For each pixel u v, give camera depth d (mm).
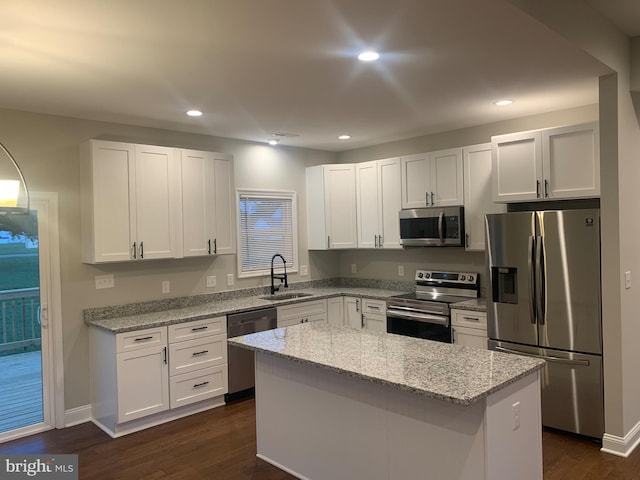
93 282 4086
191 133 4758
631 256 3326
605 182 3205
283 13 2166
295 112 3996
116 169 3949
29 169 3779
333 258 6074
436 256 5145
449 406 2143
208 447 3467
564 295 3459
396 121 4441
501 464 2105
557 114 4176
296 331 3293
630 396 3295
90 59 2678
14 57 2625
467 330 4191
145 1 2006
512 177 4000
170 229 4254
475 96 3658
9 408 3732
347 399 2605
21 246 3775
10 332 3740
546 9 2387
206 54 2646
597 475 2934
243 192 5195
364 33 2426
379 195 5281
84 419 4039
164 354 3908
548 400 3572
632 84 3238
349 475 2615
